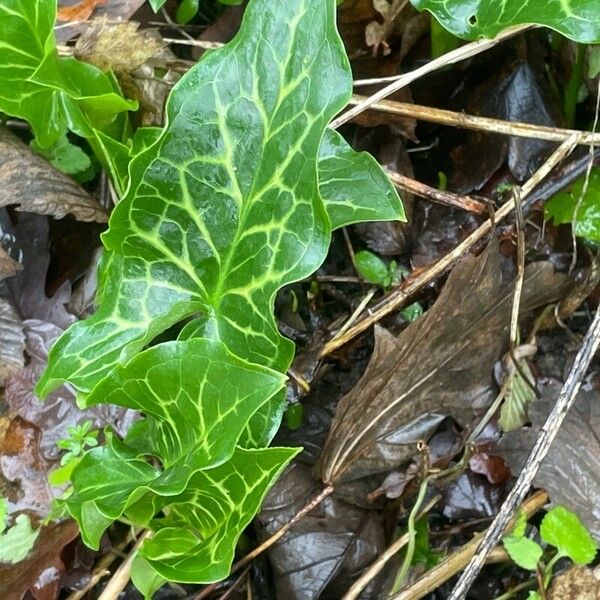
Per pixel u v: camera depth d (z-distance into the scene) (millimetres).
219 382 247
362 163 319
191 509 292
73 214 365
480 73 420
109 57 362
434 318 338
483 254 339
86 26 355
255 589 354
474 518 361
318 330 390
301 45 251
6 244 359
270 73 258
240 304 291
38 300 362
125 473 290
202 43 379
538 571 329
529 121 410
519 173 398
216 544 275
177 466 269
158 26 418
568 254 394
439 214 406
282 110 260
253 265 283
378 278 408
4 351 345
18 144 357
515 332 369
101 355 289
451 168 428
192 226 283
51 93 326
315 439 371
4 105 318
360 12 400
